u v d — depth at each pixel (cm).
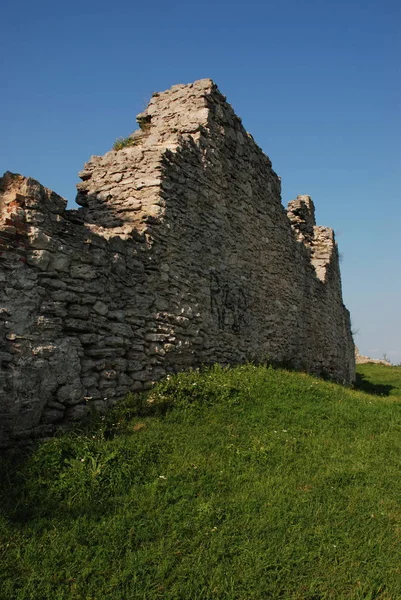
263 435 671
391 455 668
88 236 653
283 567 403
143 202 834
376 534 466
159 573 378
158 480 503
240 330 1077
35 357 554
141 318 743
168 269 823
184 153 915
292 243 1468
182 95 1049
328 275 1809
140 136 1016
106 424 605
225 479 534
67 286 609
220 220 1027
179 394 738
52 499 447
